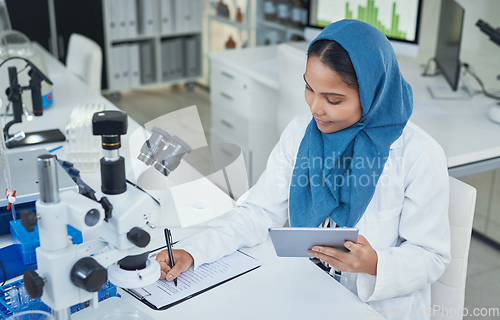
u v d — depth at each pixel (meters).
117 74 4.89
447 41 2.77
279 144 1.63
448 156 2.05
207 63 5.23
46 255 0.92
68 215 0.91
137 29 4.94
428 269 1.38
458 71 2.62
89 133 1.83
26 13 4.44
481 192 2.97
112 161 0.93
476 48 3.08
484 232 2.92
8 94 1.97
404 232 1.44
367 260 1.29
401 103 1.41
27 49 2.49
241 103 3.20
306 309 1.23
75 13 4.59
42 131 2.17
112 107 2.53
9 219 1.48
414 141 1.44
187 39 5.13
